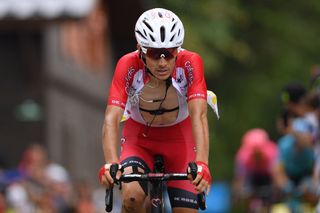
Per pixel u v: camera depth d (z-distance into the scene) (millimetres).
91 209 29797
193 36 47625
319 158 24594
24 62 34969
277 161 25891
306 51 55000
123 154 16531
